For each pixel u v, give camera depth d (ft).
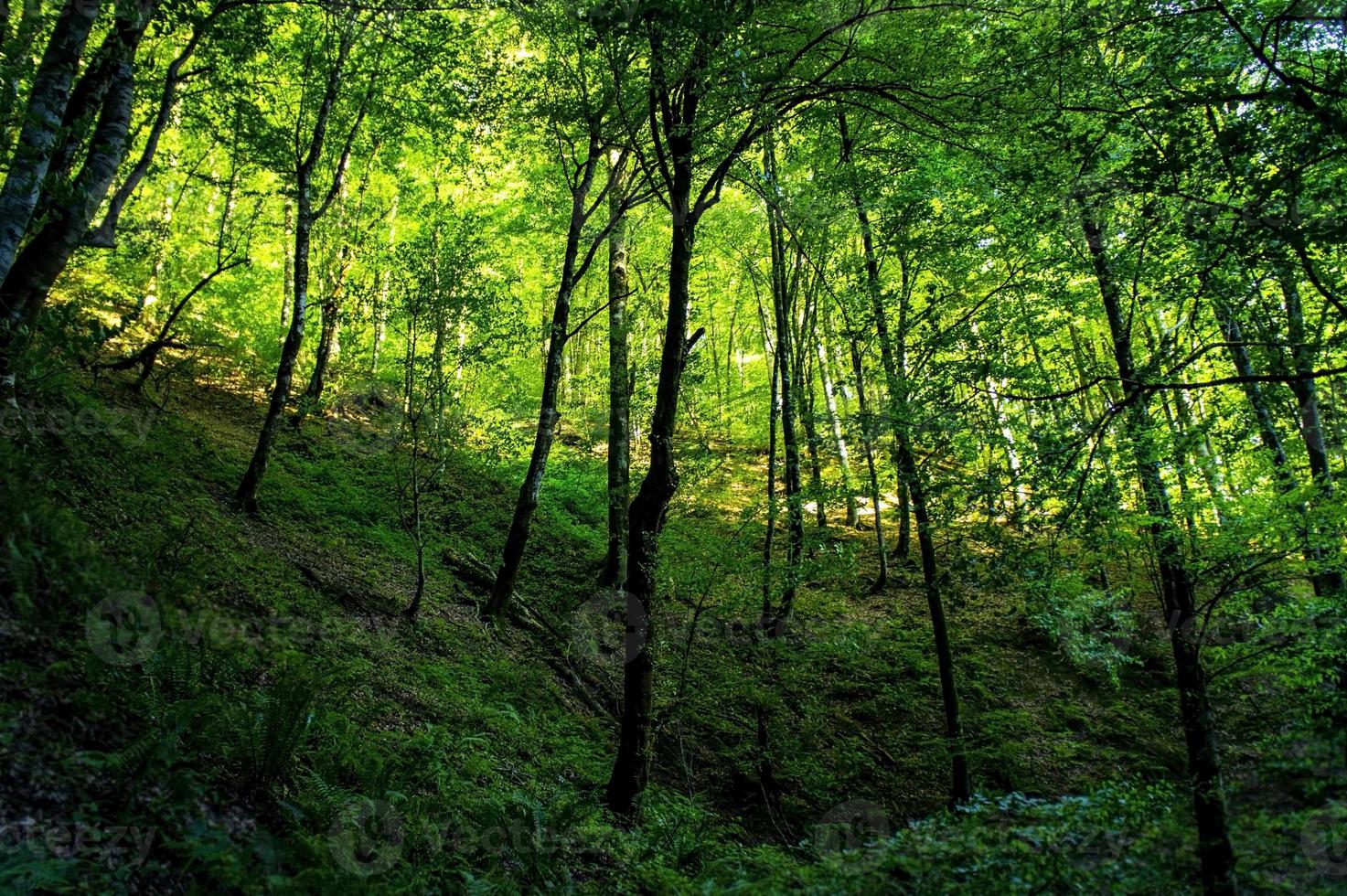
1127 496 25.29
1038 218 27.99
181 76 29.45
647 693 25.02
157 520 24.67
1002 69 25.20
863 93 30.83
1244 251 18.10
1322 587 25.80
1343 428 34.50
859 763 35.86
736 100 26.94
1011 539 24.40
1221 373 35.09
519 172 54.85
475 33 39.88
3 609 13.73
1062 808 17.58
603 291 70.38
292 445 46.55
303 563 31.65
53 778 11.41
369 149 53.06
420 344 39.93
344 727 19.16
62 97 17.84
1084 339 42.55
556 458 66.64
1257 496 25.99
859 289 37.35
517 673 33.32
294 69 41.47
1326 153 17.15
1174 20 20.45
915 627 50.39
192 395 45.98
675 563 36.55
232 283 51.34
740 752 34.58
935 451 28.02
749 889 16.34
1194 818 16.15
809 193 40.75
